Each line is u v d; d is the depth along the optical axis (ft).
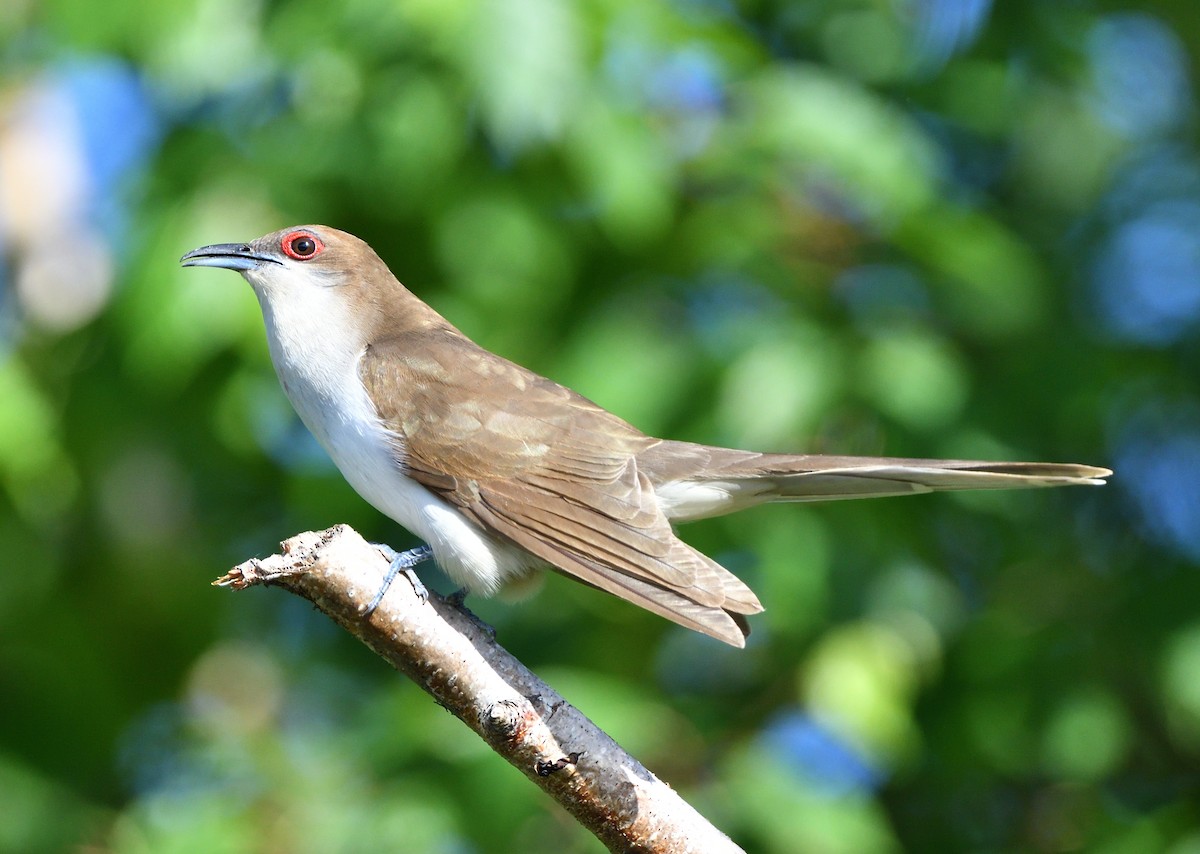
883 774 38.81
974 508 37.63
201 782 37.76
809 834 33.88
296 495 37.40
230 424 36.27
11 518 39.83
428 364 29.12
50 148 43.73
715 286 36.52
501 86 31.91
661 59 35.32
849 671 35.32
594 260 36.37
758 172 35.73
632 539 26.09
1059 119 43.83
